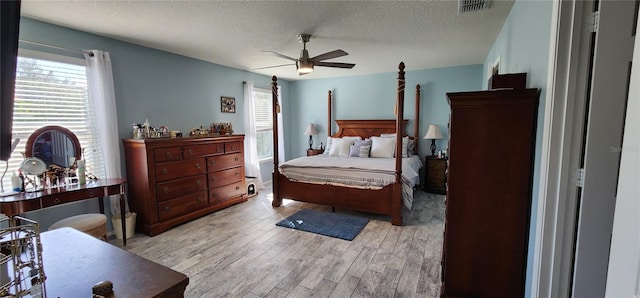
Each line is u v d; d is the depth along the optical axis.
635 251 0.62
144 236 3.15
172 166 3.37
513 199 1.71
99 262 1.04
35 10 2.39
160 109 3.71
